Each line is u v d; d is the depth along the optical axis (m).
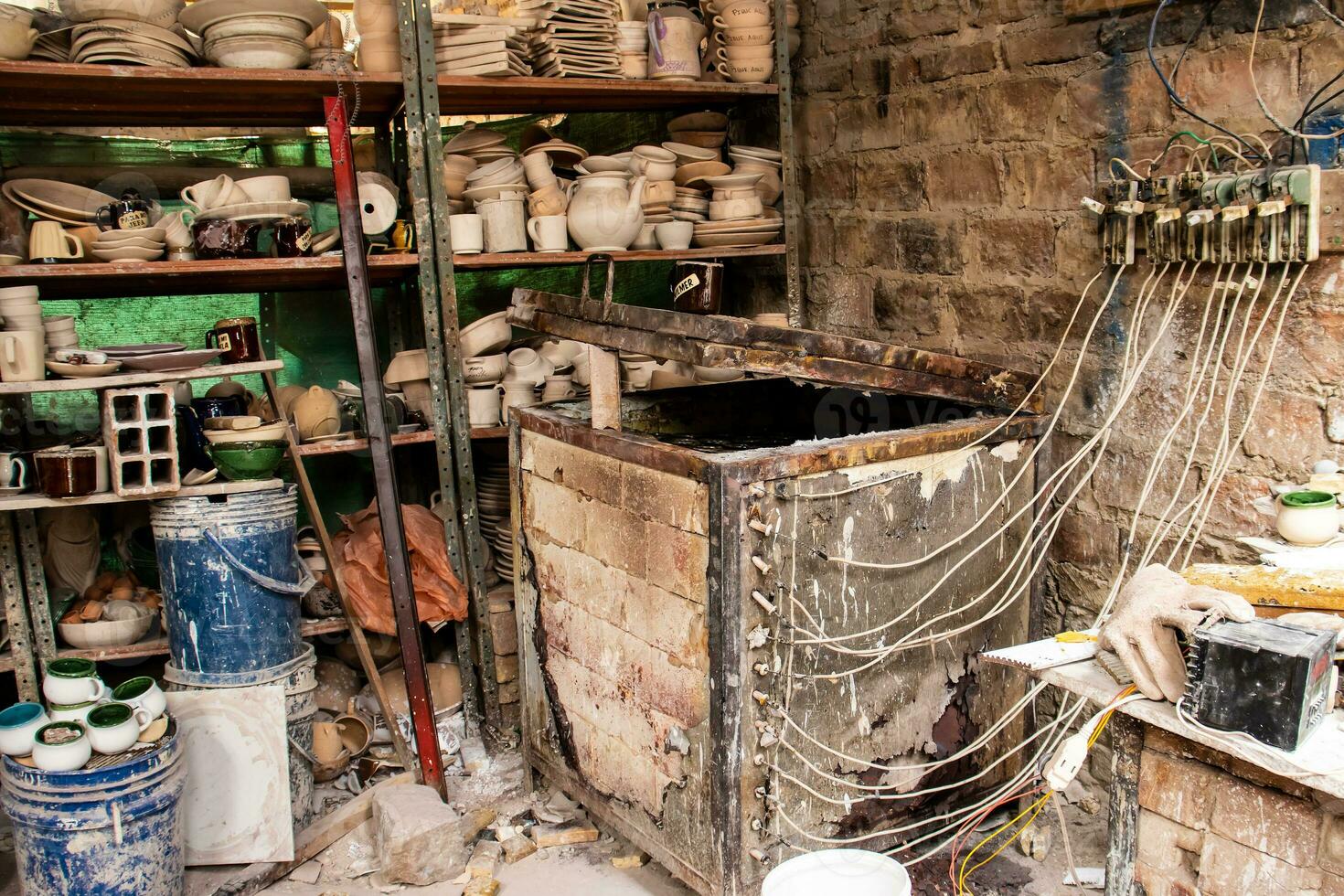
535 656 2.53
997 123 2.60
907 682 2.21
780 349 1.98
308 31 2.65
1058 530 2.57
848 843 2.17
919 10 2.77
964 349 2.77
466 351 2.94
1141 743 1.55
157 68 2.44
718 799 1.97
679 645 2.00
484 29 2.74
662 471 1.98
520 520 2.51
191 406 2.69
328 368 3.46
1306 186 1.88
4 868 2.41
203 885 2.30
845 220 3.14
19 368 2.34
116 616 2.64
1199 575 1.64
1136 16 2.24
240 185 2.66
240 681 2.50
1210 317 2.17
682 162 3.26
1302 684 1.27
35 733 2.05
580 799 2.44
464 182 2.98
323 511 3.49
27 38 2.38
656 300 3.73
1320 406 2.01
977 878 2.25
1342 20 1.88
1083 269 2.42
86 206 2.63
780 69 3.15
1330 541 1.75
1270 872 1.41
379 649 3.08
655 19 2.99
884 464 2.05
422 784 2.58
